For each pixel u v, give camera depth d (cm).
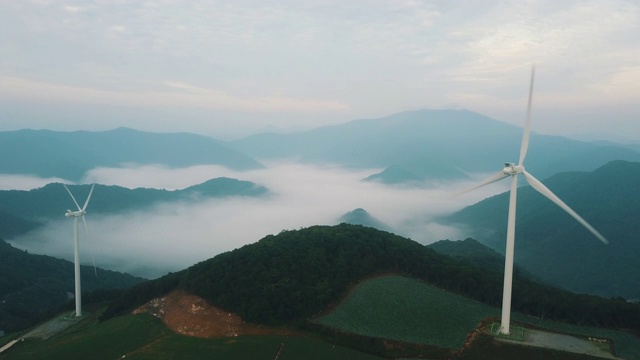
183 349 8500
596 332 9062
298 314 9356
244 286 9794
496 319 9075
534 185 8075
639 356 7938
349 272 10731
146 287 11162
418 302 9919
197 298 9975
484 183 8519
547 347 7950
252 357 8144
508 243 8244
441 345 8362
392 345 8438
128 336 9312
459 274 10969
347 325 9006
